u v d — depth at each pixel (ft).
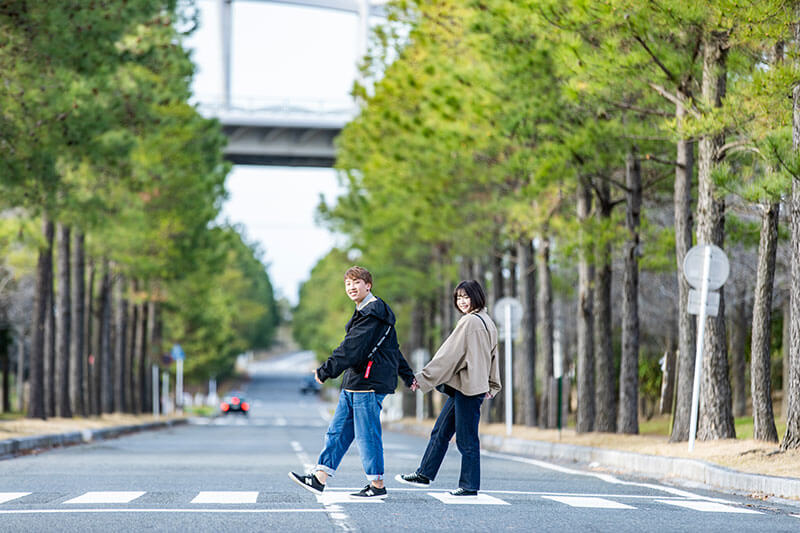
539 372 299.38
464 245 177.17
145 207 215.51
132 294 263.29
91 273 237.45
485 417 205.98
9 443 117.80
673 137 95.35
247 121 333.83
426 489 68.54
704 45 98.73
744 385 187.73
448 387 60.70
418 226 192.65
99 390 235.40
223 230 274.36
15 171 119.44
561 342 234.79
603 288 140.36
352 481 74.84
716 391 101.14
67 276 197.98
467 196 162.81
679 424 107.65
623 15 94.73
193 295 303.48
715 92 98.73
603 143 117.91
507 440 149.48
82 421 194.18
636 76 99.50
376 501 59.21
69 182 141.79
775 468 79.71
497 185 159.53
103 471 86.48
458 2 124.26
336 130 343.26
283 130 343.26
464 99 130.11
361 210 229.45
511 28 109.70
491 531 47.16
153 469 89.20
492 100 124.16
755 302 95.09
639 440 121.08
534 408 178.09
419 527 48.16
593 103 108.88
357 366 58.23
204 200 237.45
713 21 88.94
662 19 92.94
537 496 65.67
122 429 196.95
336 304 336.49
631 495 69.36
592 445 120.88
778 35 84.48
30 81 116.98
